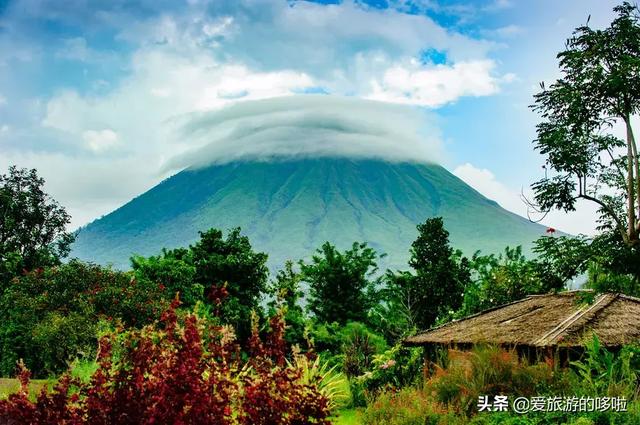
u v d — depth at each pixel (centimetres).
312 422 493
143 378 486
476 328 1631
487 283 2320
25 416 471
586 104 1370
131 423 460
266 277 3038
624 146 1420
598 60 1332
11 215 3600
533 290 2198
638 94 1302
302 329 2578
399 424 980
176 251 3073
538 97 1427
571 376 1051
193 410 462
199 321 530
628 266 1330
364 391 1462
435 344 1667
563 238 1405
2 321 1983
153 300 2073
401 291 2859
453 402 1042
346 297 2923
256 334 544
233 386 524
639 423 850
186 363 481
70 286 2072
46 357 1795
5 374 1917
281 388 497
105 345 534
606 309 1467
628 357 1095
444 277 2812
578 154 1414
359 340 2117
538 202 1448
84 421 473
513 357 1121
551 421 902
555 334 1366
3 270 3134
